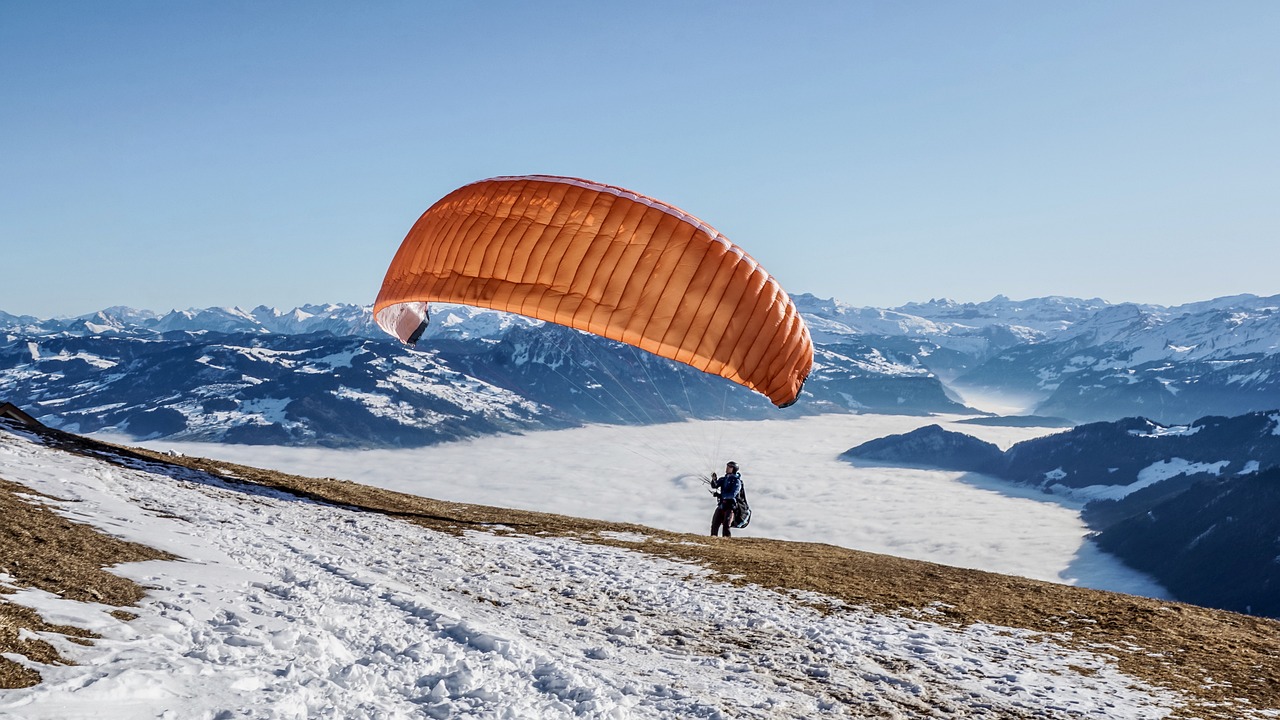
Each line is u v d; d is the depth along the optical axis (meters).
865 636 14.77
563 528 25.20
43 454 21.00
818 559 21.81
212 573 12.67
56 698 6.48
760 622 15.20
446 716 8.16
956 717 11.01
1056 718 11.30
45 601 9.07
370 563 16.41
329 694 8.12
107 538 13.31
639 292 22.20
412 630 11.34
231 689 7.64
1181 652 14.69
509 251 22.81
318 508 23.23
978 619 16.34
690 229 22.69
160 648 8.51
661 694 10.28
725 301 22.27
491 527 24.14
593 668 10.96
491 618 13.46
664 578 18.58
